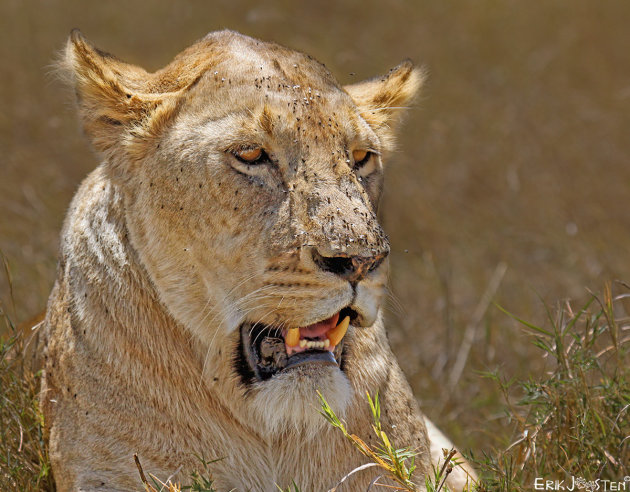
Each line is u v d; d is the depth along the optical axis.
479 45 18.84
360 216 6.50
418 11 19.88
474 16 19.47
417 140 16.22
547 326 11.04
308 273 6.41
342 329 6.61
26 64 17.16
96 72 7.12
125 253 7.11
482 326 11.89
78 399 7.18
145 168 7.00
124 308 7.08
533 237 14.39
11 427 8.07
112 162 7.17
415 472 7.43
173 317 7.01
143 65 18.45
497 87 17.62
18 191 14.02
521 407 9.63
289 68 7.03
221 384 7.04
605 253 13.67
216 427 7.10
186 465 7.02
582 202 15.20
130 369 7.05
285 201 6.60
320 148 6.73
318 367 6.56
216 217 6.72
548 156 16.14
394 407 7.50
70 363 7.26
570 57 18.45
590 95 17.55
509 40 18.86
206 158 6.73
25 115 15.74
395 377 7.68
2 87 16.41
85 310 7.23
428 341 12.03
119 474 7.02
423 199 15.11
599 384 8.40
